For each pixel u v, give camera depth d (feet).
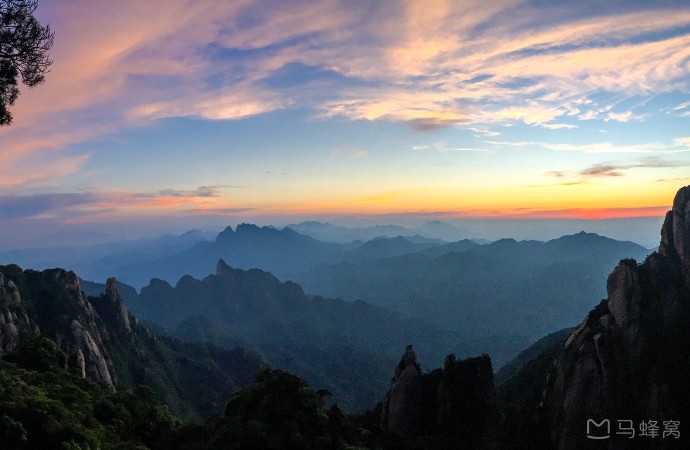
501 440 142.00
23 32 74.79
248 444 104.73
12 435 83.05
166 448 114.01
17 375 113.19
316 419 119.96
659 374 129.59
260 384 124.67
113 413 114.62
